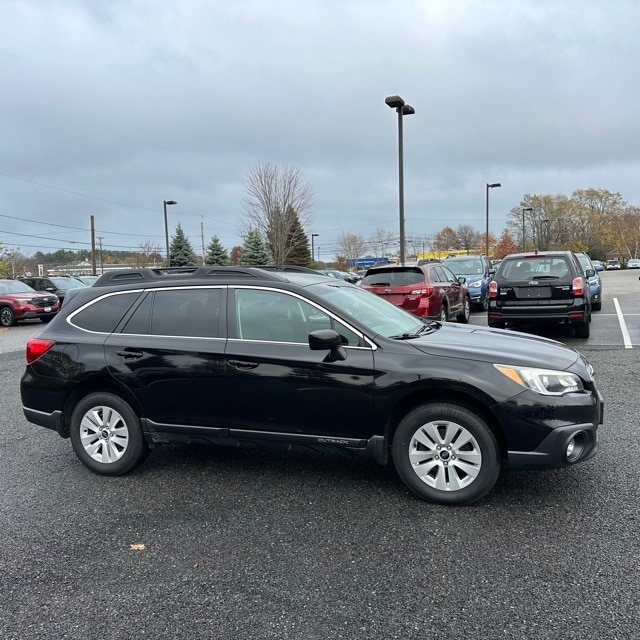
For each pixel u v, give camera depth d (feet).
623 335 34.27
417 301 34.42
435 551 10.40
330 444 12.94
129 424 14.35
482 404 12.03
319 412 12.79
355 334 12.81
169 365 13.83
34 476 14.84
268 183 124.36
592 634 7.95
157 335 14.29
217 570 10.02
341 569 9.91
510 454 11.76
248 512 12.30
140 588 9.52
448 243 345.10
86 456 14.80
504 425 11.66
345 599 9.02
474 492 11.98
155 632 8.36
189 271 15.42
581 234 304.50
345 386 12.53
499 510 11.94
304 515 12.07
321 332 12.19
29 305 58.39
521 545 10.49
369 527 11.43
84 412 14.76
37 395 15.11
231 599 9.12
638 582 9.16
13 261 208.95
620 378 23.20
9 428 19.47
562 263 32.09
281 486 13.67
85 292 15.62
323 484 13.73
